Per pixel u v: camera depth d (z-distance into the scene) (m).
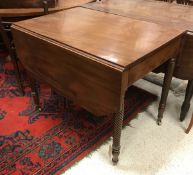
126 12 1.72
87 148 1.61
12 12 1.80
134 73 1.16
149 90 2.18
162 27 1.45
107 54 1.15
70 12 1.71
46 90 2.16
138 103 2.02
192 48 1.44
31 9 1.87
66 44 1.25
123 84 1.10
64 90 1.43
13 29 1.50
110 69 1.08
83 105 1.36
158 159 1.55
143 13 1.71
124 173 1.46
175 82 2.28
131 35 1.35
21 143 1.65
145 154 1.58
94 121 1.84
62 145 1.63
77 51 1.19
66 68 1.31
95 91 1.23
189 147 1.63
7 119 1.85
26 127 1.78
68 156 1.55
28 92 2.14
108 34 1.36
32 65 1.55
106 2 1.95
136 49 1.20
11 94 2.12
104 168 1.49
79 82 1.28
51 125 1.80
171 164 1.52
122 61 1.09
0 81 2.29
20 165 1.50
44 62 1.43
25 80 2.28
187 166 1.51
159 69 1.61
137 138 1.69
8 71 2.43
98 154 1.57
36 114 1.90
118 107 1.16
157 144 1.65
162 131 1.75
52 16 1.63
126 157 1.56
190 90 1.68
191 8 1.83
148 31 1.40
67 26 1.46
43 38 1.33
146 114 1.91
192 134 1.72
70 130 1.76
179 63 1.54
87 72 1.20
